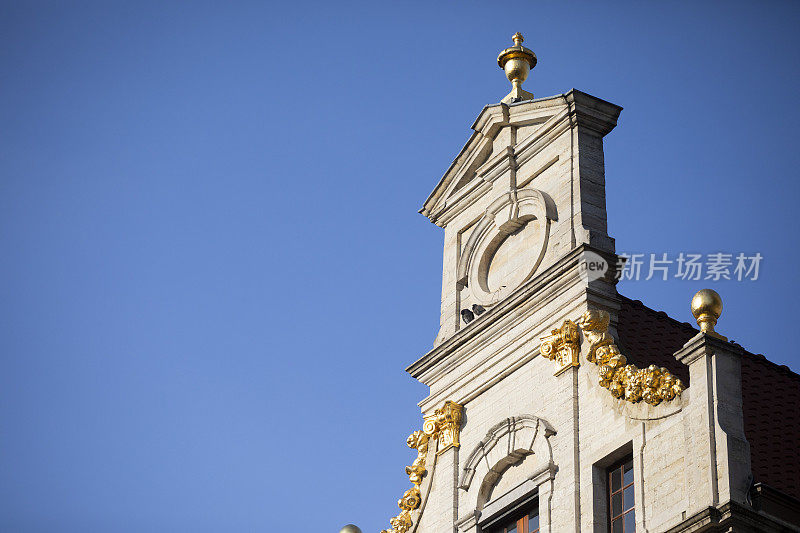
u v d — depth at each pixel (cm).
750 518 3117
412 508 4088
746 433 3591
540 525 3594
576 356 3716
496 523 3806
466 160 4388
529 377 3850
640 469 3406
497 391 3956
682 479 3300
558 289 3841
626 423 3500
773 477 3378
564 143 4050
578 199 3916
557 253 3909
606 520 3484
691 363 3375
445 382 4144
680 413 3372
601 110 4056
